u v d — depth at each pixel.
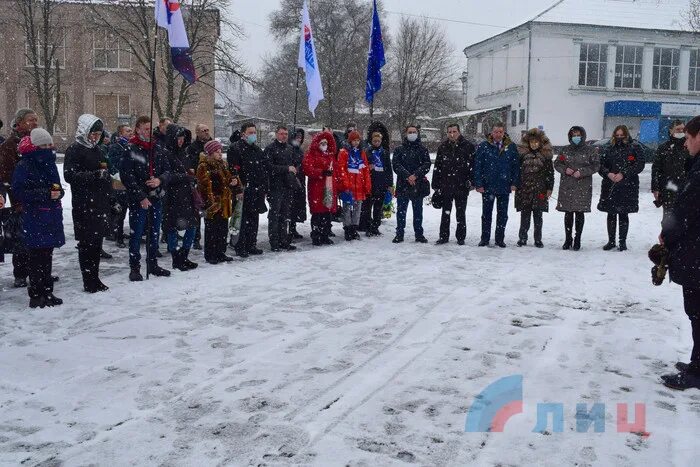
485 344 5.14
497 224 10.39
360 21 46.66
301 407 3.89
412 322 5.75
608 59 42.84
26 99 37.75
